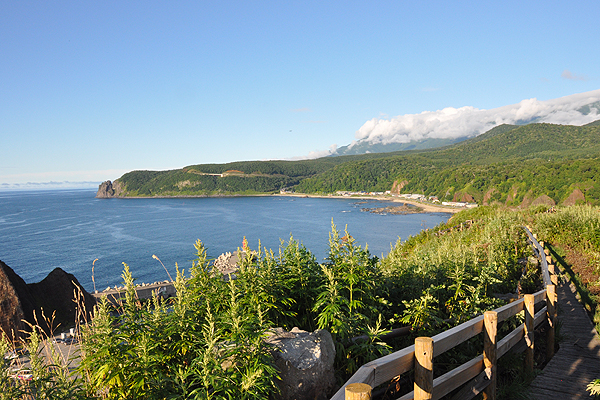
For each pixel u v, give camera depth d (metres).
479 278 5.88
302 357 3.25
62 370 2.95
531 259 10.38
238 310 3.38
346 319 3.93
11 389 2.62
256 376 2.72
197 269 3.99
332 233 4.96
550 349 5.68
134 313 3.32
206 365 2.73
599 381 3.88
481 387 3.58
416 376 2.62
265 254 4.51
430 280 5.79
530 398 4.20
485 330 3.77
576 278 8.88
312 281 4.52
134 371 2.86
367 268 4.83
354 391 1.69
